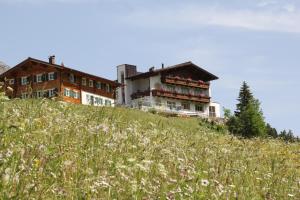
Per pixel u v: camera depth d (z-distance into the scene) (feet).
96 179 25.26
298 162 69.87
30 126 33.55
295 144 95.66
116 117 52.75
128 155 33.35
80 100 254.06
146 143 39.24
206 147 53.67
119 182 26.71
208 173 37.14
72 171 26.07
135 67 322.55
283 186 41.70
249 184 38.81
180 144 49.44
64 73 243.81
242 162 50.47
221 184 34.30
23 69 248.32
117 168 27.48
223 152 53.26
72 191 23.49
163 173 30.09
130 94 314.96
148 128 54.34
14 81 249.34
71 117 44.50
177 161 36.22
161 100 305.53
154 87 304.09
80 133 37.88
